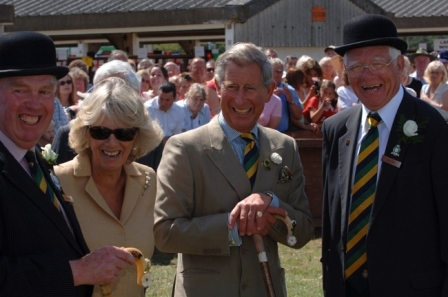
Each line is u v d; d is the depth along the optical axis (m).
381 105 3.46
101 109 3.24
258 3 14.66
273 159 3.58
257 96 3.47
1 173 2.59
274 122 8.40
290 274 6.77
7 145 2.72
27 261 2.53
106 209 3.37
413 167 3.33
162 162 3.59
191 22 14.77
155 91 10.32
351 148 3.57
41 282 2.52
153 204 3.54
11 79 2.67
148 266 3.04
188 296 3.48
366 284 3.43
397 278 3.31
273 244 3.63
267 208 3.37
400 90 3.51
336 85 10.52
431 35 18.80
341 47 3.45
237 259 3.47
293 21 15.48
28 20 15.99
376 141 3.48
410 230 3.31
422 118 3.38
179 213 3.47
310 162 8.09
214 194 3.50
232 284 3.45
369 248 3.37
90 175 3.40
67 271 2.59
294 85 9.77
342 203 3.53
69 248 2.74
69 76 7.36
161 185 3.52
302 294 6.15
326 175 3.71
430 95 9.96
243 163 3.58
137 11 15.22
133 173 3.51
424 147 3.34
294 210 3.56
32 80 2.68
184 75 10.48
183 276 3.54
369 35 3.40
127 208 3.44
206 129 3.62
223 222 3.38
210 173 3.52
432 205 3.32
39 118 2.73
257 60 3.45
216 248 3.38
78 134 3.34
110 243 3.34
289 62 12.55
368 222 3.42
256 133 3.66
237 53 3.46
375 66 3.40
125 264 2.78
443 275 3.32
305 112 9.27
